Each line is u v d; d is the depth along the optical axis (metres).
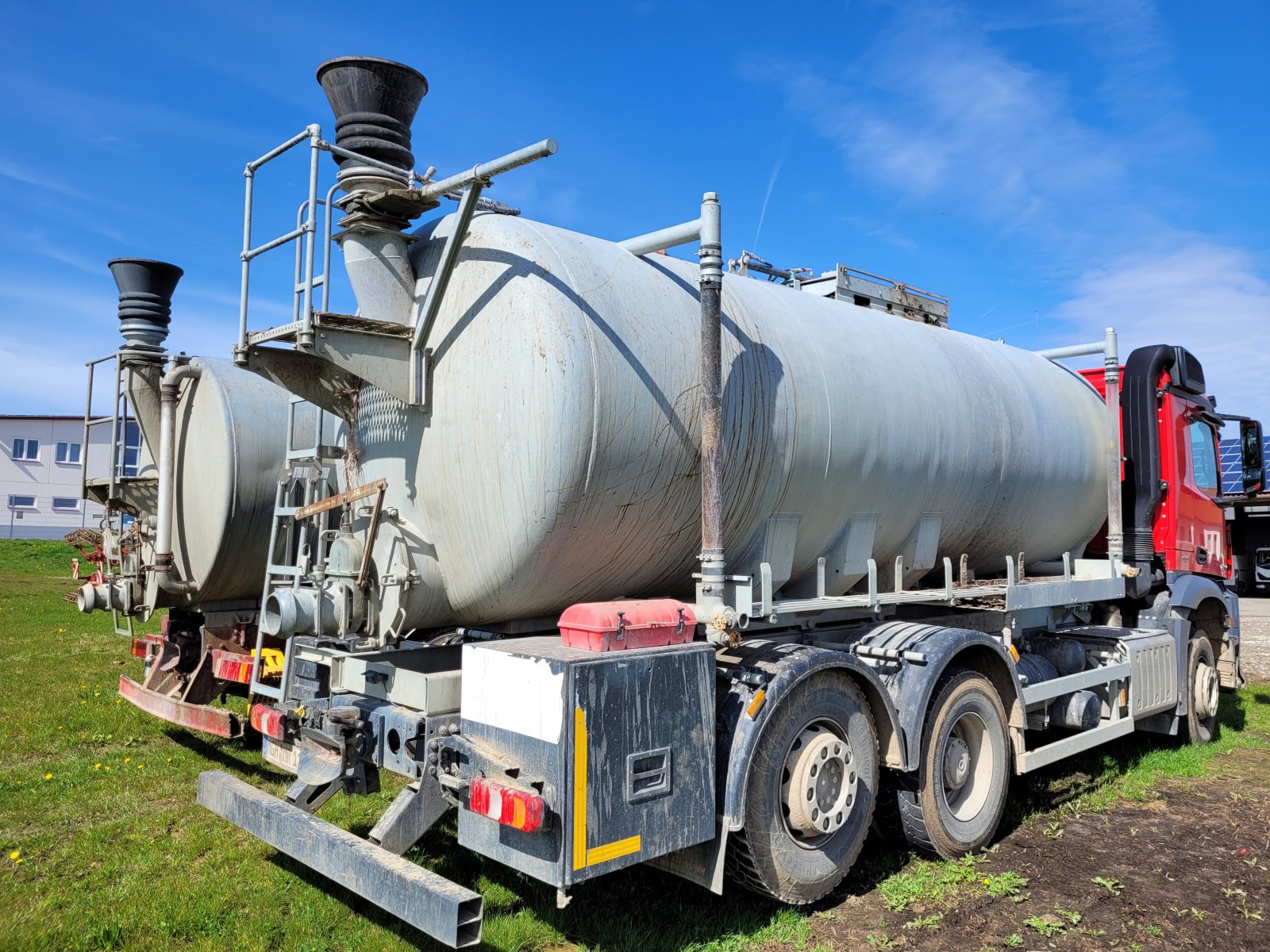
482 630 4.36
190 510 6.42
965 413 5.50
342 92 4.02
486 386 3.70
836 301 5.41
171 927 3.83
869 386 4.86
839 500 4.72
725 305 4.39
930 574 6.12
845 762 4.05
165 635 6.84
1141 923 4.02
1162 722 7.18
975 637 4.79
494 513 3.67
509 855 3.20
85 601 6.62
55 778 5.93
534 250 3.70
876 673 4.34
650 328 3.88
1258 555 22.56
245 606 6.68
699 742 3.47
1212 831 5.30
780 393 4.33
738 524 4.34
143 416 6.94
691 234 3.90
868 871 4.55
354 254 4.00
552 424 3.49
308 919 3.92
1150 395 7.44
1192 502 7.99
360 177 3.90
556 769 3.04
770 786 3.78
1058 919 4.03
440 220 4.23
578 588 4.01
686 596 4.64
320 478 4.60
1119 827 5.34
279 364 4.25
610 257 4.00
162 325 6.95
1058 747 5.61
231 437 5.98
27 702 8.12
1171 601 7.43
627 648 3.35
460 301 3.85
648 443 3.77
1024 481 6.03
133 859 4.62
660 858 3.76
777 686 3.75
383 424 4.22
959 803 4.89
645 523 3.93
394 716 3.77
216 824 5.13
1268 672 11.04
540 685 3.14
